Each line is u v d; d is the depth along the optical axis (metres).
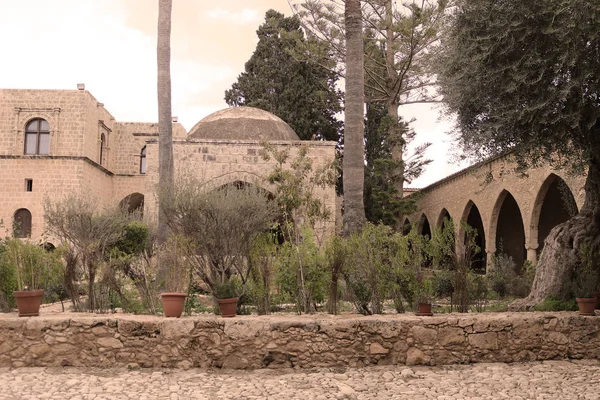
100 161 29.64
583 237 8.75
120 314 7.15
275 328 6.24
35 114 26.91
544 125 7.39
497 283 12.74
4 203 26.17
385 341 6.34
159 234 10.58
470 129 8.27
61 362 6.12
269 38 29.06
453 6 7.95
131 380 5.60
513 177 18.17
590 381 5.54
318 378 5.76
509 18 6.88
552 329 6.55
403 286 7.78
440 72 8.34
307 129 27.62
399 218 23.08
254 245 7.89
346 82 11.05
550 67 6.84
